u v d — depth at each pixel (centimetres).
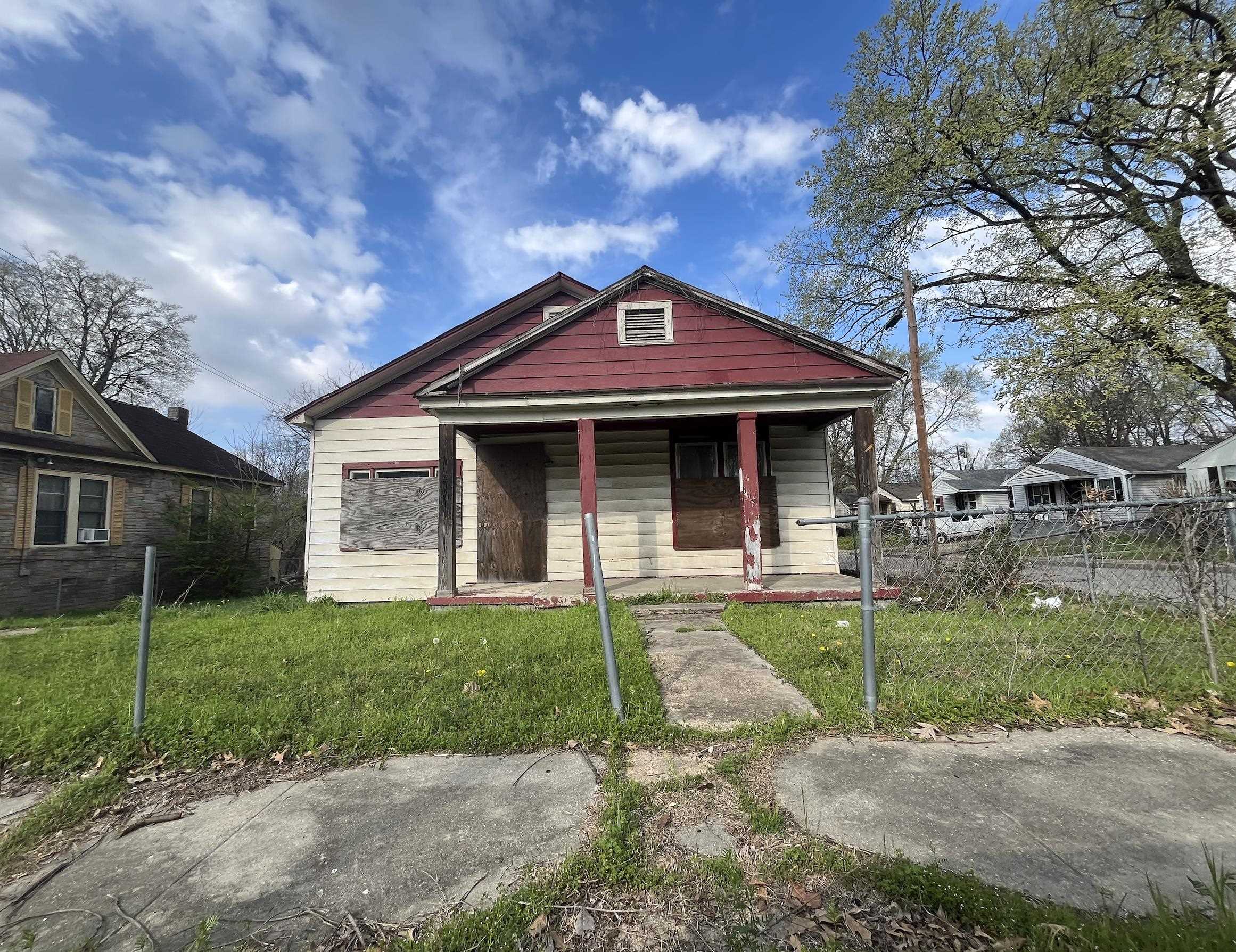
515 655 471
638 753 296
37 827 242
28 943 172
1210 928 157
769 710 349
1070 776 259
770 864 199
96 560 1313
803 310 1482
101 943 174
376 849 220
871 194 1252
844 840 212
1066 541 439
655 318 785
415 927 176
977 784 253
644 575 880
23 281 2241
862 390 730
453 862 210
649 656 481
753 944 163
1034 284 1145
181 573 1388
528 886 191
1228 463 2084
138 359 2594
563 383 771
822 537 891
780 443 903
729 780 261
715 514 889
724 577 867
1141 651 386
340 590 892
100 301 2433
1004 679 373
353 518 896
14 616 1136
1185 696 342
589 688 386
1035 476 3041
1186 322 823
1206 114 866
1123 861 195
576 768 284
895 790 249
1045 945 155
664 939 167
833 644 473
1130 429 3381
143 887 203
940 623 517
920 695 346
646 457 898
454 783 273
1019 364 970
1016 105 1023
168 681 429
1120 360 880
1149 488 2497
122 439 1402
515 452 911
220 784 282
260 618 753
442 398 743
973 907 170
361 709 363
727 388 730
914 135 1154
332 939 172
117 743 322
